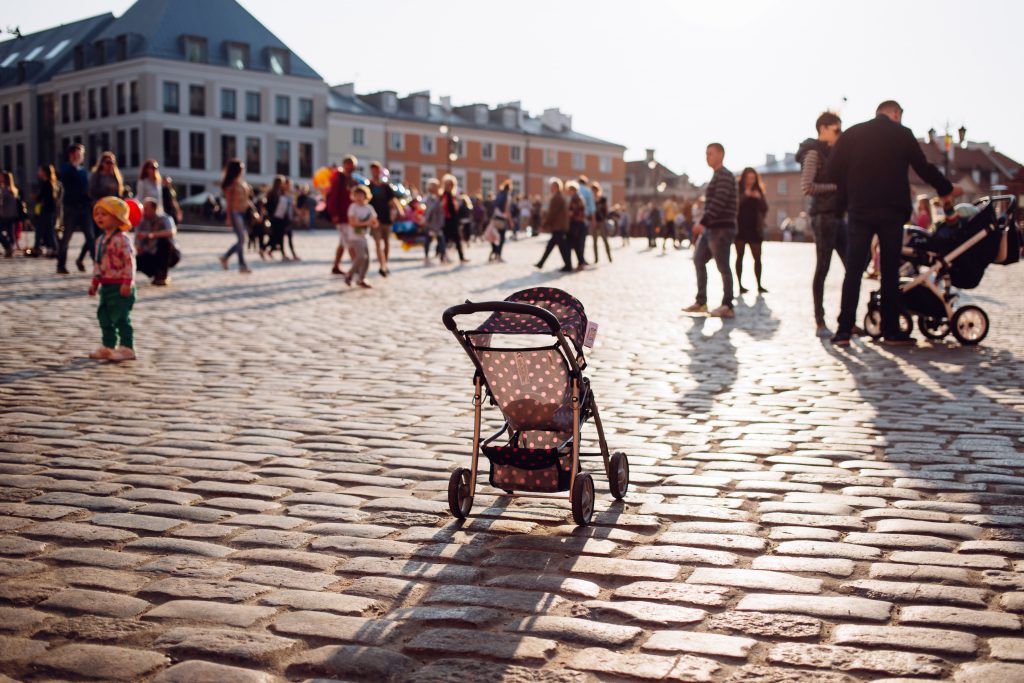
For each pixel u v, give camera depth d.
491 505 4.81
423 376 8.49
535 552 4.13
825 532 4.35
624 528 4.45
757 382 8.16
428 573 3.89
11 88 80.69
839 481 5.16
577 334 4.65
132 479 5.20
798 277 21.30
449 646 3.22
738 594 3.67
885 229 10.09
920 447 5.87
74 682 3.00
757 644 3.24
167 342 10.39
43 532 4.33
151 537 4.30
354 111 82.25
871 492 4.96
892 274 10.20
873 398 7.43
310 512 4.66
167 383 8.09
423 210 28.75
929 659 3.12
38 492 4.95
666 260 28.05
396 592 3.70
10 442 6.02
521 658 3.14
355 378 8.38
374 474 5.36
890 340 10.32
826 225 11.05
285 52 76.56
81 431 6.34
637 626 3.39
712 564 3.98
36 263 20.23
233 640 3.27
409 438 6.20
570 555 4.10
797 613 3.48
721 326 12.08
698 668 3.07
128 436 6.21
